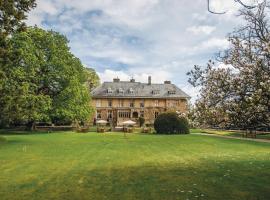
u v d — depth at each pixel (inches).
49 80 1974.7
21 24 844.6
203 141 1393.9
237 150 1018.7
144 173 589.9
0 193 449.1
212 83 377.7
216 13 277.3
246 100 346.9
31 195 438.9
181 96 3462.1
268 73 345.4
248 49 364.8
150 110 3444.9
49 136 1679.4
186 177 550.9
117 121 3405.5
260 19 353.7
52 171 611.8
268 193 442.6
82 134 1924.2
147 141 1397.6
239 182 508.1
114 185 493.7
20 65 1689.2
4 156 837.8
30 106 1341.0
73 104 2092.8
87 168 645.3
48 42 2000.5
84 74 2336.4
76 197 429.1
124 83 3560.5
